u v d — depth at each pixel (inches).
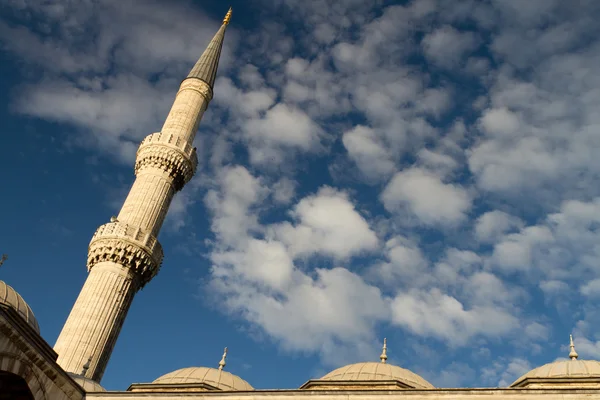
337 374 1771.7
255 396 1439.5
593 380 1493.6
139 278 2295.8
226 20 3454.7
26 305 1632.6
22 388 1378.0
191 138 2719.0
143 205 2388.0
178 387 1808.6
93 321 2057.1
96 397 1519.4
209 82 2960.1
